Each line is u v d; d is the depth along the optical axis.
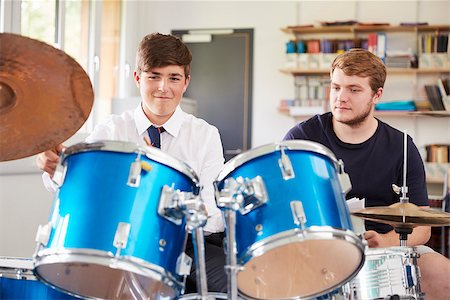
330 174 1.82
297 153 1.79
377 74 2.74
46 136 1.93
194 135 2.63
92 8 5.04
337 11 5.99
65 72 1.71
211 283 2.28
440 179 5.55
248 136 6.15
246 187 1.71
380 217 2.45
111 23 5.53
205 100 6.25
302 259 1.82
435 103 5.60
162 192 1.73
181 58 2.42
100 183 1.71
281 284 1.90
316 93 5.93
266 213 1.73
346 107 2.74
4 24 3.88
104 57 5.38
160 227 1.72
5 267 2.04
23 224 4.00
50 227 1.73
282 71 5.86
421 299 2.39
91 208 1.69
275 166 1.77
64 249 1.66
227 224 1.72
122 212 1.68
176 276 1.77
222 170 1.84
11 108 1.83
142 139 2.58
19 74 1.73
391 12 5.89
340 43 5.82
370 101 2.76
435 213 2.31
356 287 2.34
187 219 1.70
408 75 5.80
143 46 2.44
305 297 1.95
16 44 1.62
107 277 1.91
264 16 6.13
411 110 5.63
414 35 5.81
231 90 6.19
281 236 1.68
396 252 2.38
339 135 2.86
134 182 1.70
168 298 1.94
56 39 4.52
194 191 1.90
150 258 1.69
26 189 4.02
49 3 4.41
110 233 1.66
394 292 2.35
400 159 2.83
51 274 1.83
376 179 2.83
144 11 6.25
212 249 2.48
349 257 1.84
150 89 2.43
